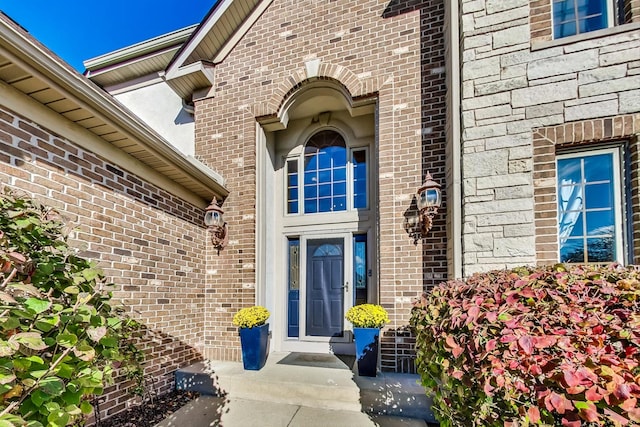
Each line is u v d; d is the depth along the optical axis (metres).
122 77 7.81
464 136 3.88
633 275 2.15
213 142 5.95
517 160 3.65
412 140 4.85
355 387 3.95
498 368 1.52
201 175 4.92
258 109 5.73
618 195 3.40
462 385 1.78
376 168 5.25
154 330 4.32
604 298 1.88
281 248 6.34
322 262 6.14
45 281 1.98
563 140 3.51
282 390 4.14
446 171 4.62
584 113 3.47
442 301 2.46
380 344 4.64
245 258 5.47
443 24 4.83
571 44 3.58
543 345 1.49
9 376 1.26
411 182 4.80
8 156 2.79
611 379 1.27
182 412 3.85
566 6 3.76
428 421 3.66
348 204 6.09
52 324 1.60
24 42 2.62
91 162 3.54
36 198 2.98
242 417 3.72
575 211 3.56
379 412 3.82
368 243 5.92
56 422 1.42
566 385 1.30
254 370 4.63
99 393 1.77
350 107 5.48
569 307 1.81
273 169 6.50
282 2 5.75
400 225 4.78
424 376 2.59
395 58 5.03
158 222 4.52
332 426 3.51
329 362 5.10
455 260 3.87
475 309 1.90
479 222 3.73
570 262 3.51
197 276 5.37
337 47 5.34
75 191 3.35
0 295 1.43
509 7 3.82
